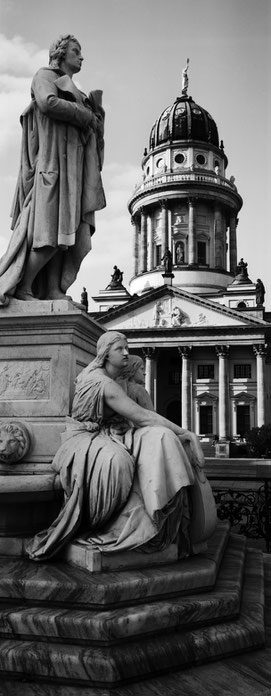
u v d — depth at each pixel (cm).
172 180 8150
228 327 6631
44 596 321
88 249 538
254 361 6775
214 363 6894
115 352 420
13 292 511
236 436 6475
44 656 290
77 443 380
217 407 6769
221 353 6694
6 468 434
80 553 350
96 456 364
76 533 371
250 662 321
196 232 8138
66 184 508
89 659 285
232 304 7425
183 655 308
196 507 395
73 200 507
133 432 387
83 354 514
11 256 511
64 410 466
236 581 388
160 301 6931
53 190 503
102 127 559
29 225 507
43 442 451
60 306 497
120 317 7019
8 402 479
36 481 389
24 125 534
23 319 483
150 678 296
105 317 6994
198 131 8588
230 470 1939
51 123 508
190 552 397
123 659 288
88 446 371
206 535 398
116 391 398
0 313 490
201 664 315
